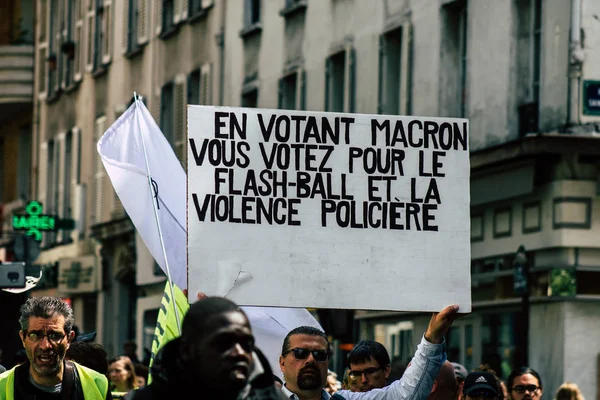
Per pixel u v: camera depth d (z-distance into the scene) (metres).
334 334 24.27
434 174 8.16
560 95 20.66
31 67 45.19
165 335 9.49
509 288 22.03
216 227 7.96
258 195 8.02
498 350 22.17
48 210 43.94
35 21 45.72
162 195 9.86
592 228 20.73
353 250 8.05
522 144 20.72
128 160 9.87
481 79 22.84
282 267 8.00
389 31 25.95
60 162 43.09
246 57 32.16
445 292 8.06
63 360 8.19
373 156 8.12
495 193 22.17
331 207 8.06
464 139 8.20
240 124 8.03
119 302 38.16
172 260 9.78
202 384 4.88
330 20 28.17
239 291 7.94
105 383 8.16
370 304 8.03
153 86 37.44
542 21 21.14
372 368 9.51
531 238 21.50
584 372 20.53
